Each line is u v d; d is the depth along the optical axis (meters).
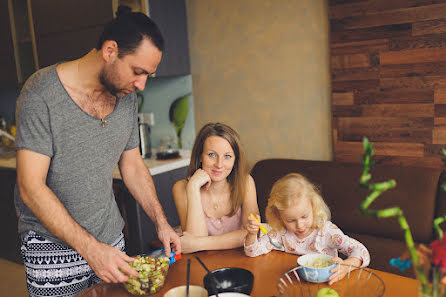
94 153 1.39
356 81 2.26
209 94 2.92
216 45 2.81
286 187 1.46
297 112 2.54
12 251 3.24
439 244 0.78
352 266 1.18
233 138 1.69
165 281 1.24
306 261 1.26
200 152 1.79
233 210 1.78
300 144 2.56
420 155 2.11
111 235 1.52
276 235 1.56
